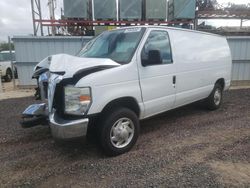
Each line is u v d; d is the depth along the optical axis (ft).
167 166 12.43
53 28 50.49
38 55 40.78
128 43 15.07
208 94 21.89
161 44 16.16
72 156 13.92
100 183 11.14
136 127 14.43
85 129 12.39
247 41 42.14
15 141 16.28
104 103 12.82
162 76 15.89
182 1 46.73
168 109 17.20
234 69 42.98
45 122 14.30
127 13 45.47
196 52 19.29
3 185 11.23
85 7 45.03
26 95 34.88
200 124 19.11
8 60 58.08
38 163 13.19
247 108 24.13
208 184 10.75
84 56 16.02
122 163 12.90
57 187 10.97
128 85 13.89
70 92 12.31
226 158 13.17
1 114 23.59
